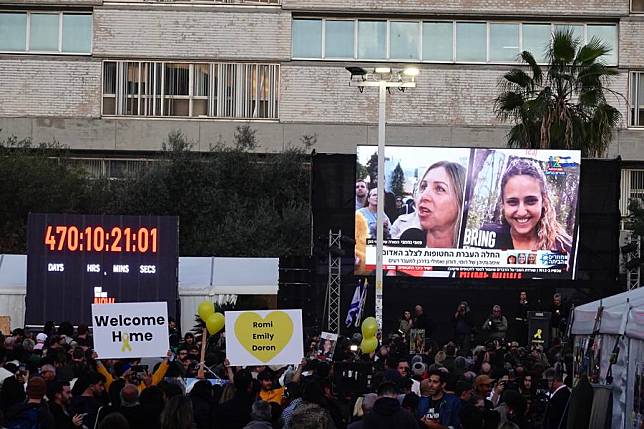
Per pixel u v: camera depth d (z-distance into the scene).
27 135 51.56
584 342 19.05
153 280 27.77
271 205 45.75
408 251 34.09
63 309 27.67
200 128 51.56
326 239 32.03
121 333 15.56
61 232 27.77
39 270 27.73
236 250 42.66
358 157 34.06
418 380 17.83
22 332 22.22
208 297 32.16
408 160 34.16
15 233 43.69
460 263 34.16
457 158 34.22
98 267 27.75
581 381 15.30
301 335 15.45
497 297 34.31
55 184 44.12
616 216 34.59
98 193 45.44
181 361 18.86
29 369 16.75
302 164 46.44
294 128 51.59
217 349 21.19
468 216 34.19
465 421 12.09
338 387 16.66
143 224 27.83
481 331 31.31
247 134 47.88
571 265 34.28
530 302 34.28
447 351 21.84
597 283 34.47
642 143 51.06
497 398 16.70
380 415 11.84
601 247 34.62
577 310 19.08
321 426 9.89
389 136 51.59
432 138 51.59
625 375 16.14
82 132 51.66
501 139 51.53
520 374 18.42
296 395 14.78
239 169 45.62
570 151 34.28
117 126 51.59
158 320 15.66
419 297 34.34
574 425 15.21
